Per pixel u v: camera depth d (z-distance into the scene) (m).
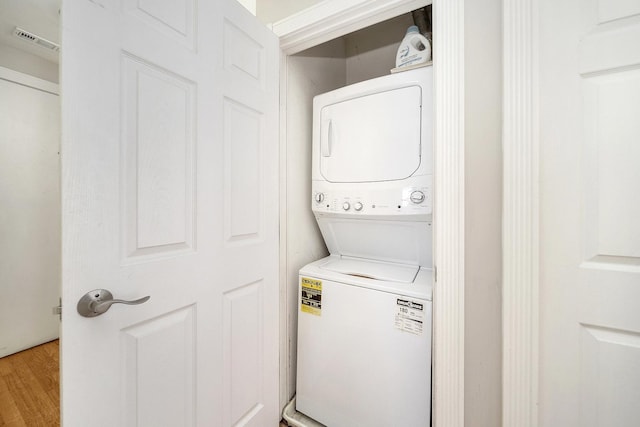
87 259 0.66
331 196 1.40
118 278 0.72
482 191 0.88
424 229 1.27
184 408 0.90
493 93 0.87
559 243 0.81
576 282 0.80
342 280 1.26
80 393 0.65
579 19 0.78
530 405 0.83
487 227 0.88
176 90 0.86
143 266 0.78
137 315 0.77
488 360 0.89
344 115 1.36
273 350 1.32
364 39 1.93
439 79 0.92
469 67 0.89
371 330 1.18
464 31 0.89
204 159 0.95
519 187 0.83
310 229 1.64
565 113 0.80
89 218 0.66
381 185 1.25
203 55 0.94
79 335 0.65
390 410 1.13
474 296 0.90
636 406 0.75
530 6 0.81
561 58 0.80
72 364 0.64
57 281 2.36
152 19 0.79
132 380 0.76
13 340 2.13
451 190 0.91
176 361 0.88
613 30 0.75
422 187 1.15
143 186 0.77
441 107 0.92
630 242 0.75
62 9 0.61
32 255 2.23
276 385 1.34
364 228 1.43
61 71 0.61
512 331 0.85
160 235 0.82
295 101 1.49
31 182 2.22
